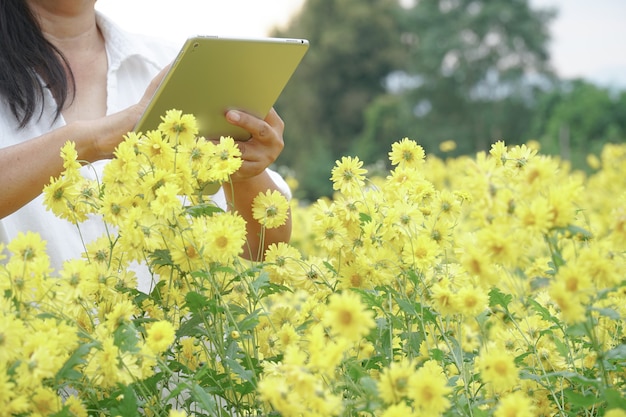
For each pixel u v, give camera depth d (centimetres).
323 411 144
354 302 145
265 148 219
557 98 3203
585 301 150
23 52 226
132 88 251
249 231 244
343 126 4491
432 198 210
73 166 186
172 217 178
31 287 170
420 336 190
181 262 180
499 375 158
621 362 190
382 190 212
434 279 193
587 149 2403
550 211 149
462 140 4359
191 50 194
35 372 152
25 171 207
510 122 4438
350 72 4509
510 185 155
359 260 197
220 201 252
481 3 4547
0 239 225
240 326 178
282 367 153
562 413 179
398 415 144
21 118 230
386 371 149
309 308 194
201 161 185
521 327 212
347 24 4497
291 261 206
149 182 179
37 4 240
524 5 4519
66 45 244
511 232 151
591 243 181
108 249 193
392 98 4391
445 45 4428
